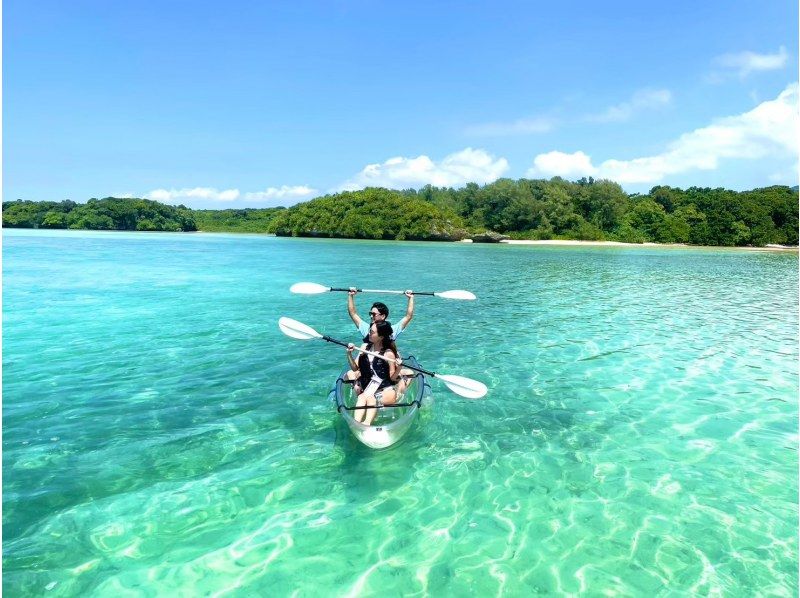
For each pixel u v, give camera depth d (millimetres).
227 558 3559
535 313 12695
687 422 5992
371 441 4832
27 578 3303
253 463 4836
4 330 9867
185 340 9227
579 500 4355
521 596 3260
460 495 4395
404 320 7191
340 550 3670
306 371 7512
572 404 6516
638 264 30016
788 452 5262
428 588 3314
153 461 4824
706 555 3676
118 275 18969
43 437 5258
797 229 61844
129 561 3500
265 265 24750
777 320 12109
